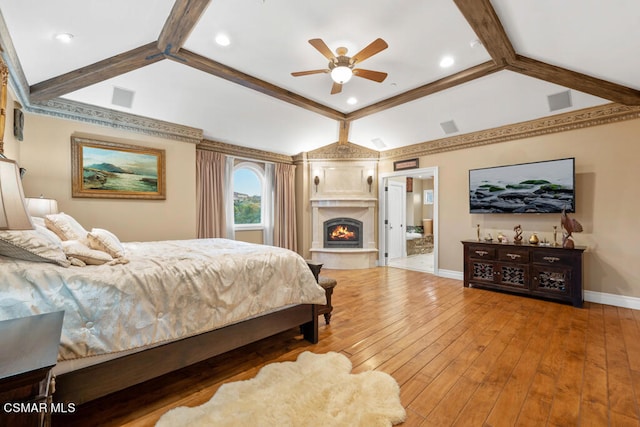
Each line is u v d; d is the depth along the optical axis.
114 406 1.76
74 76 2.94
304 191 6.25
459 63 3.26
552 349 2.44
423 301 3.80
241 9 2.41
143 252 2.50
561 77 3.07
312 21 2.56
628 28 2.24
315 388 1.88
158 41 2.74
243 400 1.77
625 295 3.53
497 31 2.49
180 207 4.44
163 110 4.05
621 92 3.10
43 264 1.55
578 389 1.89
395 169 6.01
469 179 4.80
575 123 3.84
